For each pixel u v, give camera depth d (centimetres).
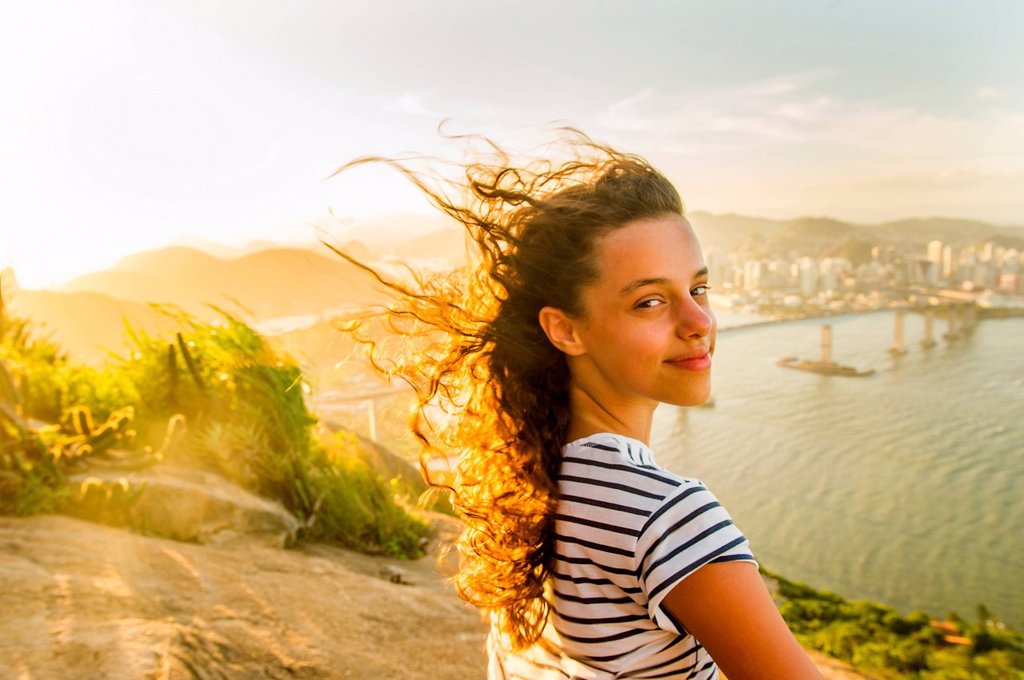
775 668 65
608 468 79
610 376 84
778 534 5222
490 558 94
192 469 401
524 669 92
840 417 8550
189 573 288
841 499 6028
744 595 66
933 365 10962
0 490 315
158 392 446
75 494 330
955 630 552
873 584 4222
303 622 273
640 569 72
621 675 76
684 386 82
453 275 111
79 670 186
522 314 92
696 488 73
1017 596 3953
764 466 6812
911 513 5653
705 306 86
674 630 72
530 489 85
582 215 84
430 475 112
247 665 223
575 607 79
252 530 375
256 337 446
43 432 375
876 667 488
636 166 90
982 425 8131
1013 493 6062
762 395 9550
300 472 441
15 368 470
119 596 241
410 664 262
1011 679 463
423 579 395
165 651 205
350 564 392
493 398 98
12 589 227
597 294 83
